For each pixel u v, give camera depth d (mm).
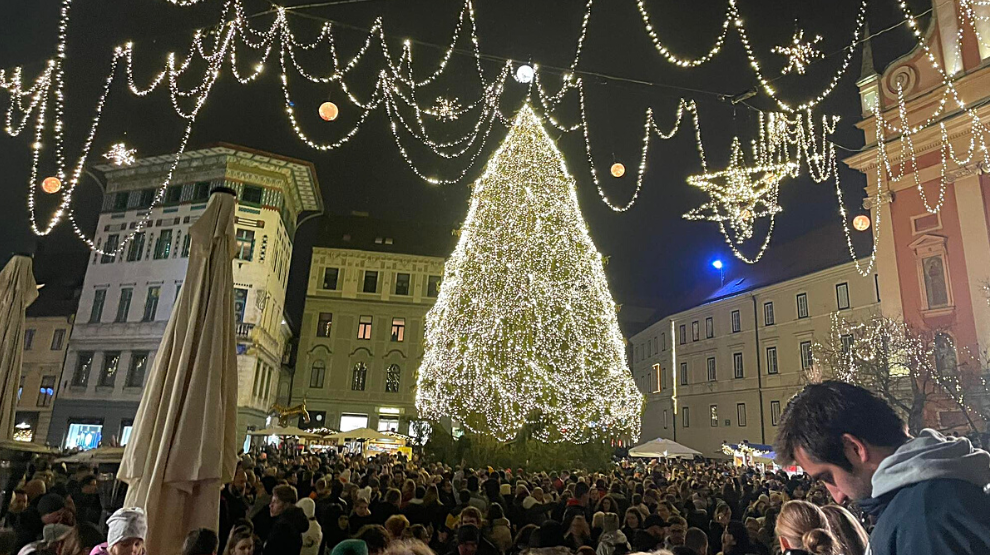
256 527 7422
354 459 22031
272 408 39188
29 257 10328
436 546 7895
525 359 20547
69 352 34688
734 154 19562
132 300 34344
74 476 10227
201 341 5715
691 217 21703
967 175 25828
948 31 26750
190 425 5402
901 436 1859
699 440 52500
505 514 9273
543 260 21797
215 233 6094
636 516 7398
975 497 1535
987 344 24234
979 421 23016
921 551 1475
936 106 27109
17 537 6273
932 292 26891
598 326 21891
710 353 52812
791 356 44906
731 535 6414
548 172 23125
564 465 19859
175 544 5191
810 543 3088
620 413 21531
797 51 14398
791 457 2006
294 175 37156
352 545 3711
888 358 26750
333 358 46938
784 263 49094
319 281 48406
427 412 22891
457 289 22453
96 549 4578
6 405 9578
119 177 36969
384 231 52062
